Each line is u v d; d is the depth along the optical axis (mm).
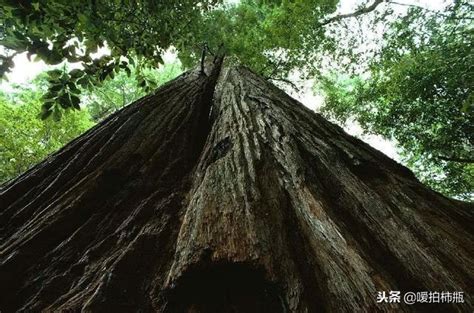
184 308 1764
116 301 1785
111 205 2662
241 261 1684
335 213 2117
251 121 3518
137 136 3543
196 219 2068
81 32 3092
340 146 3086
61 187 2852
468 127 9703
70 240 2289
